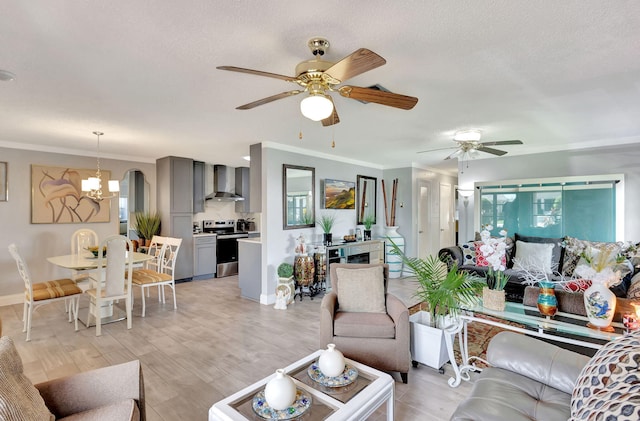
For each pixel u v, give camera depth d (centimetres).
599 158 440
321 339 257
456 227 852
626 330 197
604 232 434
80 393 144
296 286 498
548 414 136
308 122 344
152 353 293
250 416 148
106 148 492
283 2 146
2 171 441
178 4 147
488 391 152
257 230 750
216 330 350
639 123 346
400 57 200
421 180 694
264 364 273
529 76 227
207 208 678
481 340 322
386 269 300
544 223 481
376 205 676
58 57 199
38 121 339
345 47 187
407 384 244
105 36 175
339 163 582
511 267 454
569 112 308
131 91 255
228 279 623
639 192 413
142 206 598
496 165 532
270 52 194
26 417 115
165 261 501
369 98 199
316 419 147
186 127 365
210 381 246
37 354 290
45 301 329
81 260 378
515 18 159
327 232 516
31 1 144
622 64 209
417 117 324
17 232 452
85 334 337
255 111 306
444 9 151
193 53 195
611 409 102
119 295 352
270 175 454
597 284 208
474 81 236
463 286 254
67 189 496
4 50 190
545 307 223
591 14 154
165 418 203
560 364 160
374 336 248
